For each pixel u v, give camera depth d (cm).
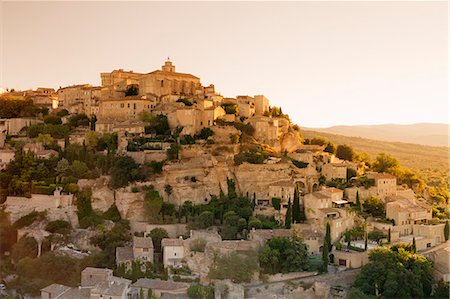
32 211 18588
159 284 14300
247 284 14938
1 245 17775
